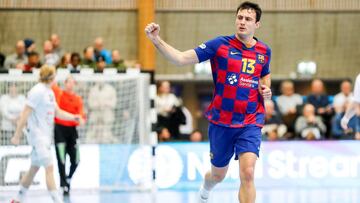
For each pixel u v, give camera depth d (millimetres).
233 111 10961
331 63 31422
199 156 20422
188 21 30734
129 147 19984
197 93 32188
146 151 19844
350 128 22312
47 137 14570
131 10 30031
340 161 21047
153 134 19391
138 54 30031
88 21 29781
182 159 20359
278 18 31125
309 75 31219
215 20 30859
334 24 31312
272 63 31188
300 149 20906
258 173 20703
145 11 29391
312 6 31125
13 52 29125
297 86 31781
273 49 31156
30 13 29250
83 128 20312
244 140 10859
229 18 30891
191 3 30703
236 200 16969
